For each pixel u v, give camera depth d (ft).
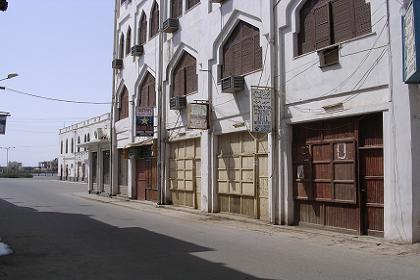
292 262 32.55
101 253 36.65
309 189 51.06
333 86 47.21
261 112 54.03
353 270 29.89
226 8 66.28
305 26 52.06
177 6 82.64
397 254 35.42
